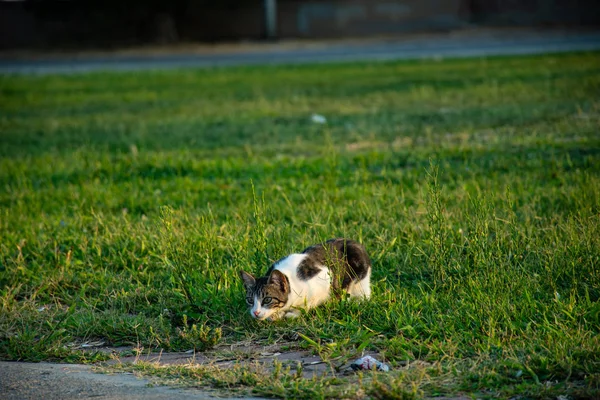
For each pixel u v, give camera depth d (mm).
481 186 11188
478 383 5574
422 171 12344
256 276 7758
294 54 33312
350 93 21938
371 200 10711
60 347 6855
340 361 6270
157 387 5887
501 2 41344
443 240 8125
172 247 8164
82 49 39094
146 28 41375
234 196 11547
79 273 8695
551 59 25859
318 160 13469
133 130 18016
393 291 7613
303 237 9086
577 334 6141
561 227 8836
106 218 10438
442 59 28406
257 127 17562
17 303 7984
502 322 6621
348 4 41375
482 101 19031
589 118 15688
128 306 7863
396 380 5602
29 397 5805
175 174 13234
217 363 6461
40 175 13586
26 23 42094
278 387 5633
